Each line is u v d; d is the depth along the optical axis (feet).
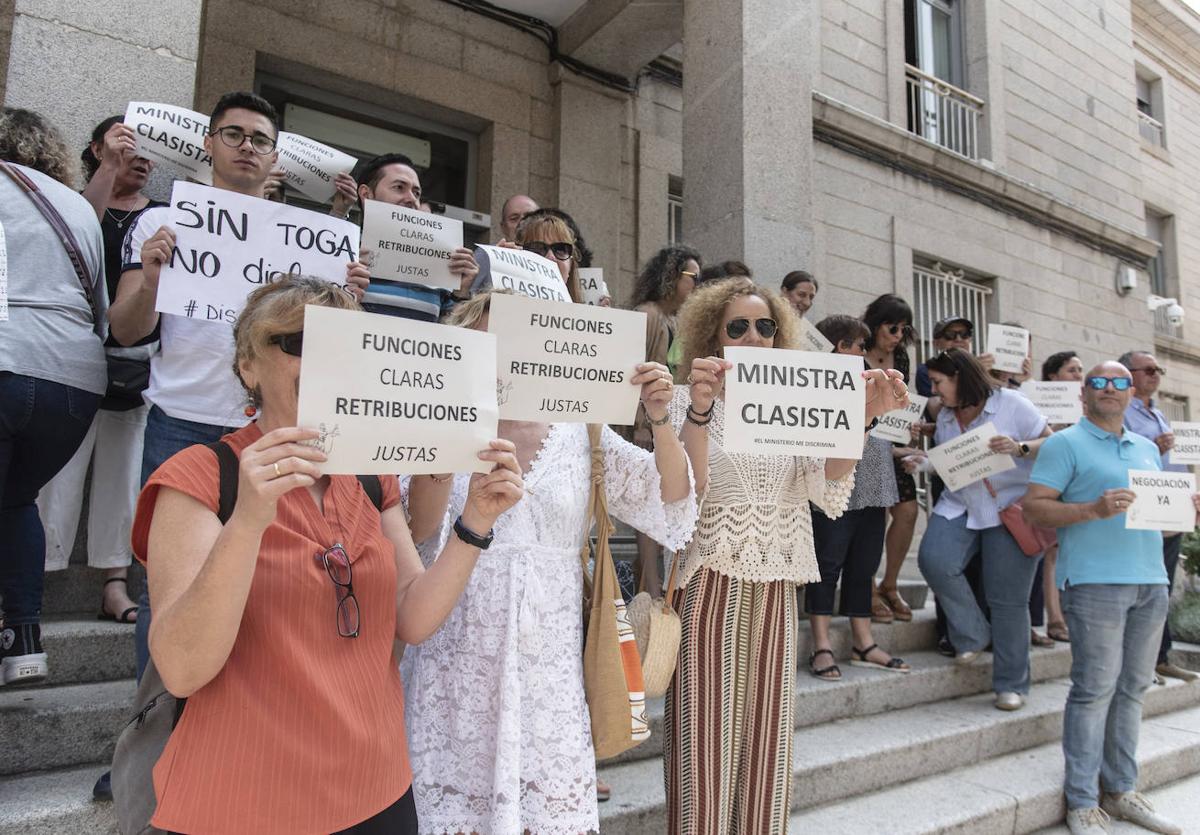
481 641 5.54
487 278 8.36
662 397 5.88
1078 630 10.59
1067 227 29.09
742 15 15.80
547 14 19.21
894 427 12.90
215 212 7.07
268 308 4.28
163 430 7.05
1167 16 39.42
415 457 4.25
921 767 10.88
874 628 14.11
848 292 22.74
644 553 10.34
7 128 7.22
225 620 3.59
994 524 12.85
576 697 5.69
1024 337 16.53
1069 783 10.56
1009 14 28.63
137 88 9.69
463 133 19.25
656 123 20.86
